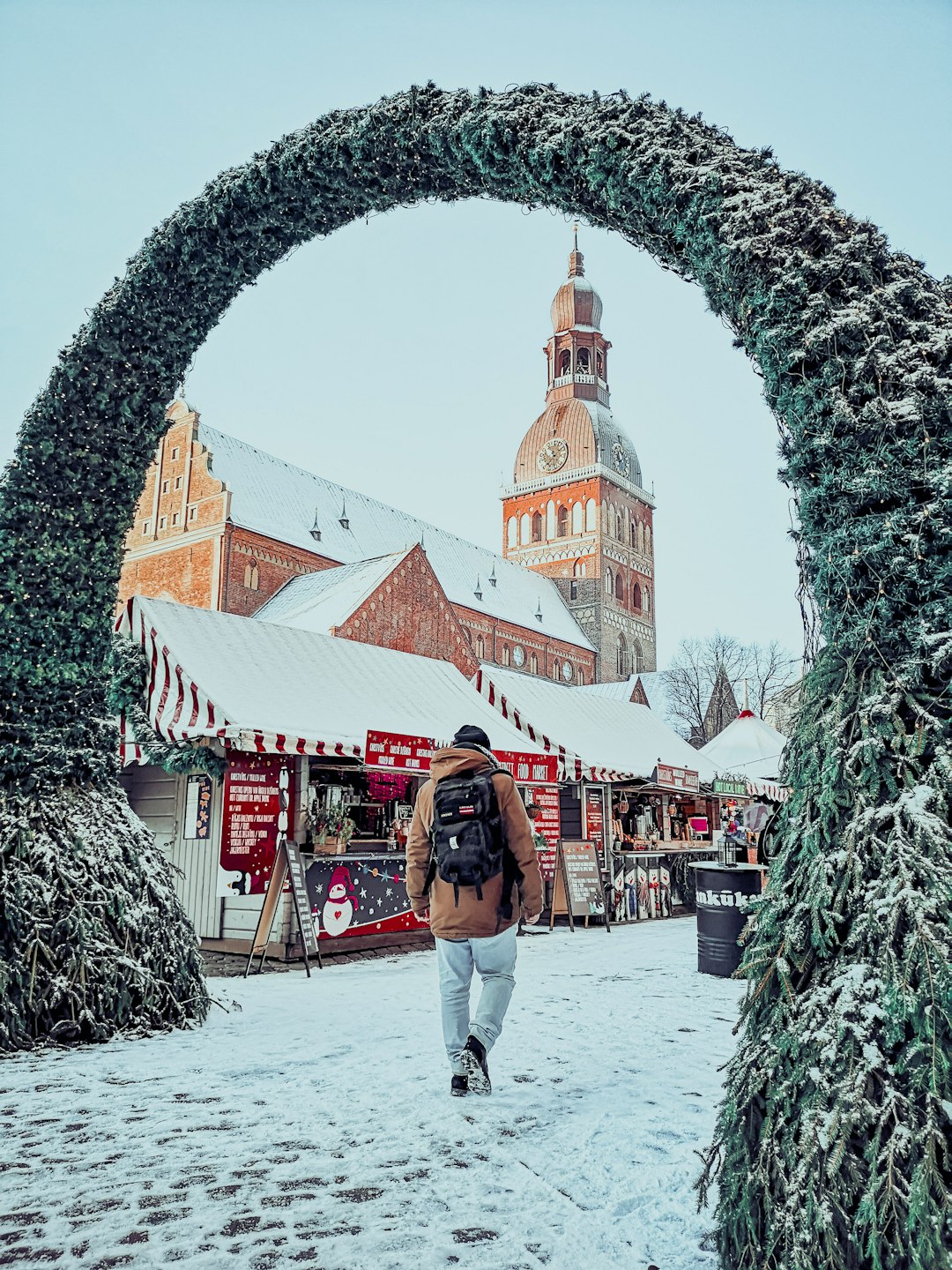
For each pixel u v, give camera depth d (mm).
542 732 15523
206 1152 3445
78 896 5523
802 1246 1933
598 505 76062
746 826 7117
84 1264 2508
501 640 62281
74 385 5648
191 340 5688
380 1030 5926
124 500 6008
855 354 2377
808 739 2383
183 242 5180
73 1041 5289
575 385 82562
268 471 48656
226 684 10812
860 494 2289
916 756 2125
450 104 3848
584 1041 5605
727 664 67562
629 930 14852
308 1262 2523
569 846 14625
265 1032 5820
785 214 2609
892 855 2072
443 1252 2592
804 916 2230
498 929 4426
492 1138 3625
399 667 15031
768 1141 2123
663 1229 2783
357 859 11070
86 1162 3328
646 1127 3764
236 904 10688
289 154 4500
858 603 2312
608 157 3145
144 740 10586
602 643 73500
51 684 5852
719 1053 5258
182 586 42656
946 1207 1788
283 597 41812
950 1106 1850
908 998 1913
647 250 3219
